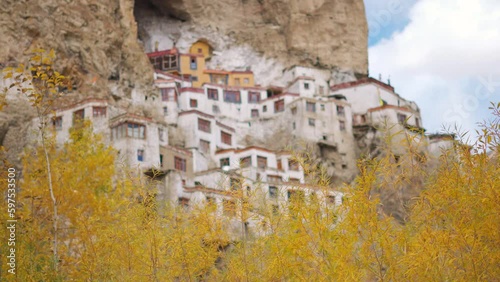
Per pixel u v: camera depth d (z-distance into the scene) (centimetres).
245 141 6431
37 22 4859
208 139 5775
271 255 1482
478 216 1366
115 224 1806
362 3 7912
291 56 7450
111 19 5534
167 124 5706
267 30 7575
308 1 7638
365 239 1358
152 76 5884
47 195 2036
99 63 5259
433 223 1427
